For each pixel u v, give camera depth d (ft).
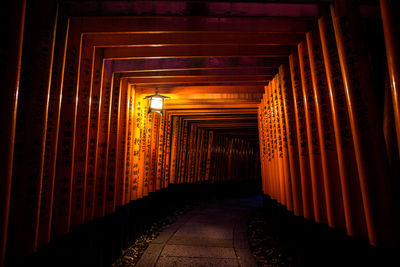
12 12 6.07
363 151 7.34
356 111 7.59
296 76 12.10
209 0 8.55
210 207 31.91
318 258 10.22
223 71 15.78
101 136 12.54
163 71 15.30
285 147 14.10
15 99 6.02
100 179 12.16
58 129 8.49
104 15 8.97
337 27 8.21
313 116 10.52
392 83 6.24
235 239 17.89
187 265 13.33
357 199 7.87
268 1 8.52
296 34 11.38
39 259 7.48
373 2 8.96
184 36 11.47
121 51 12.42
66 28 8.80
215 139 38.75
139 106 17.87
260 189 49.44
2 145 5.69
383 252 6.84
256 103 22.29
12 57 5.99
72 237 9.58
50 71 7.66
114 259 13.69
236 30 10.48
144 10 9.10
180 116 28.71
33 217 7.01
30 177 7.04
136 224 17.54
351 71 7.79
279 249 15.78
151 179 21.27
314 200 10.22
